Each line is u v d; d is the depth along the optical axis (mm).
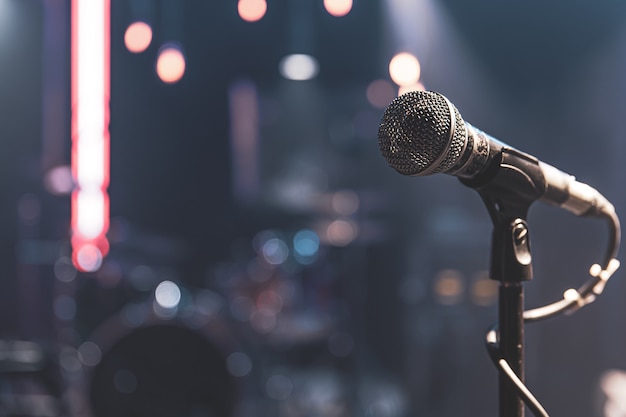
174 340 4125
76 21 5613
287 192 7168
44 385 4227
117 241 4918
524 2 4582
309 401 5445
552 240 4113
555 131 4422
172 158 6383
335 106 7305
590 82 4305
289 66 6496
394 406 5215
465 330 4547
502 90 4812
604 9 4262
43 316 5172
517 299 1091
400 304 5711
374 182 6316
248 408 5125
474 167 1041
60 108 5680
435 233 4641
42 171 5285
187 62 6391
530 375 4121
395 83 5562
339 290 6219
